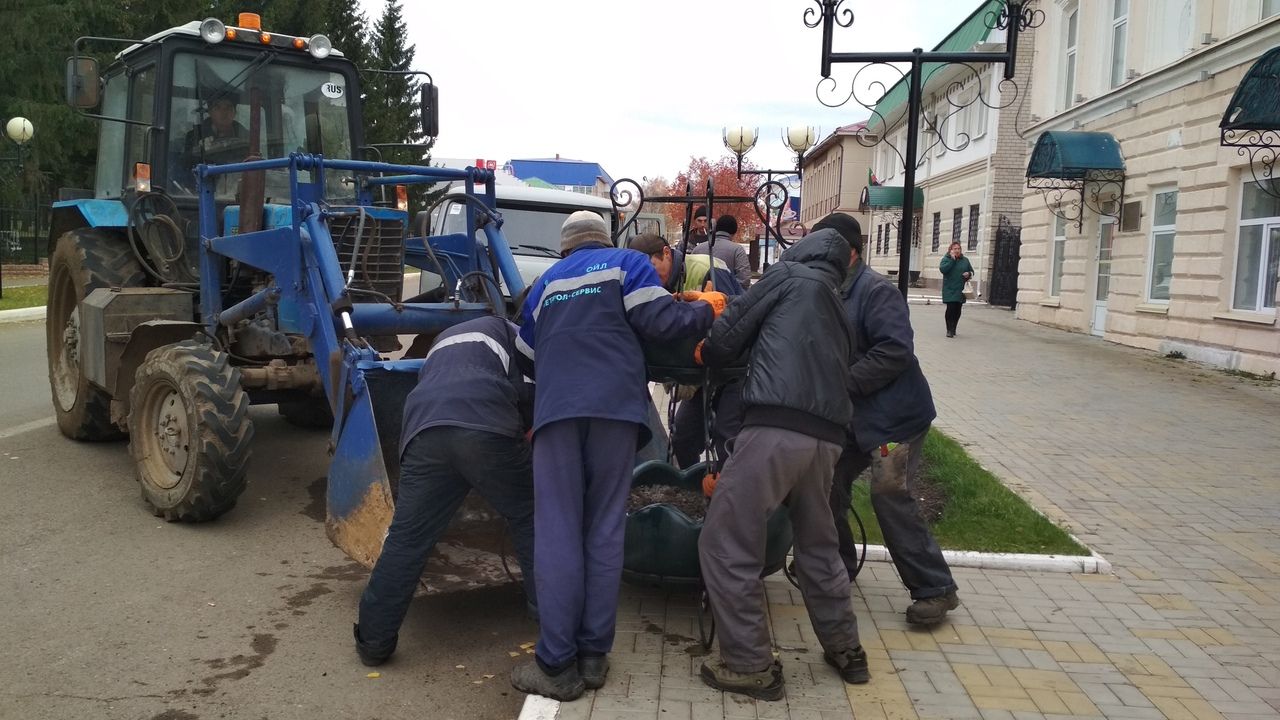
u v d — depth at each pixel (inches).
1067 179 641.6
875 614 179.9
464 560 205.2
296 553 209.5
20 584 185.6
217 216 263.3
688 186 250.2
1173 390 432.5
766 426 142.6
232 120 275.6
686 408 240.2
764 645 146.0
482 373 157.1
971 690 149.6
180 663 156.3
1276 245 455.2
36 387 386.6
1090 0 655.1
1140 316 579.8
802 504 148.4
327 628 172.1
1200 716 142.7
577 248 162.2
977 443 326.3
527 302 157.9
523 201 420.8
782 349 143.6
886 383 165.8
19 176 989.2
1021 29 246.1
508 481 155.0
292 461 283.0
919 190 1272.1
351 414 176.1
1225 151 486.9
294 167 201.6
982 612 181.8
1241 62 469.4
